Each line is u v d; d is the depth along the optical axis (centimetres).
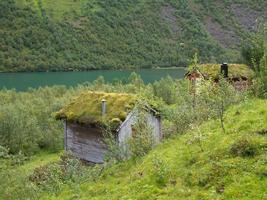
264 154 1275
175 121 2195
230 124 1653
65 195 1752
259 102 1905
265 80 2247
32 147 5141
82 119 3159
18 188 1647
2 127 5025
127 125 2994
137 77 10969
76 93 8819
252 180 1177
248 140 1347
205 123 1866
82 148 3281
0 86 15562
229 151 1362
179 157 1520
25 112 6175
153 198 1310
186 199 1220
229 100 2047
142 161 1734
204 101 2081
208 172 1292
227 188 1183
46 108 6594
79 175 1998
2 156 1936
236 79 3781
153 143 1969
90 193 1648
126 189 1462
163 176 1418
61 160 3300
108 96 3262
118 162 1991
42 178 2486
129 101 3116
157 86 7531
